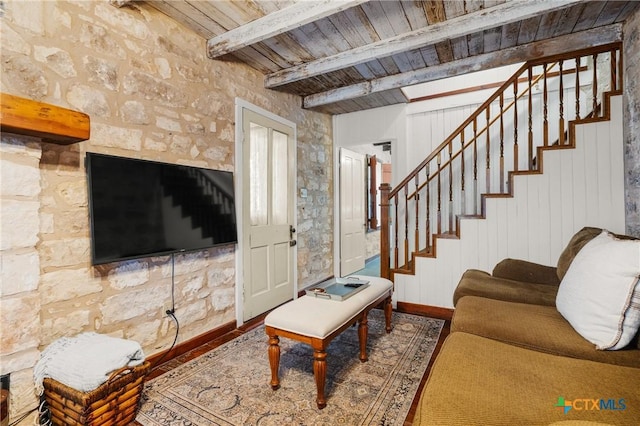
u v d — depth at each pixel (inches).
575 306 58.8
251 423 63.5
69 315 70.1
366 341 92.2
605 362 50.9
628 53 94.0
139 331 84.5
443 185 166.1
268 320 74.2
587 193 102.8
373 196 266.7
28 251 61.2
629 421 35.2
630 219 94.0
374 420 63.9
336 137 189.6
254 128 128.8
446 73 124.5
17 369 59.6
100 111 76.4
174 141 94.4
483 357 50.3
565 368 46.6
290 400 70.9
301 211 159.9
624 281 51.6
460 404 38.7
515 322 64.0
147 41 87.4
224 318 112.0
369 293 90.9
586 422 29.5
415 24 98.4
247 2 87.1
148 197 83.2
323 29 100.1
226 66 114.6
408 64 125.3
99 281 75.7
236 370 84.5
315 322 69.4
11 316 58.9
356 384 76.5
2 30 61.1
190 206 95.4
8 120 53.5
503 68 152.8
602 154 100.8
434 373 46.8
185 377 81.0
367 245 253.9
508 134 150.9
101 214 72.7
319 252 175.9
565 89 140.3
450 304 123.4
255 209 128.3
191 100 100.3
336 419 64.3
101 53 76.9
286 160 147.4
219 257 110.3
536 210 109.7
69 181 70.5
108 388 58.7
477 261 118.6
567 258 81.3
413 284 129.6
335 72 131.3
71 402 57.4
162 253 86.3
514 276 98.6
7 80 61.6
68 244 70.1
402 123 171.8
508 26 98.4
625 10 90.5
